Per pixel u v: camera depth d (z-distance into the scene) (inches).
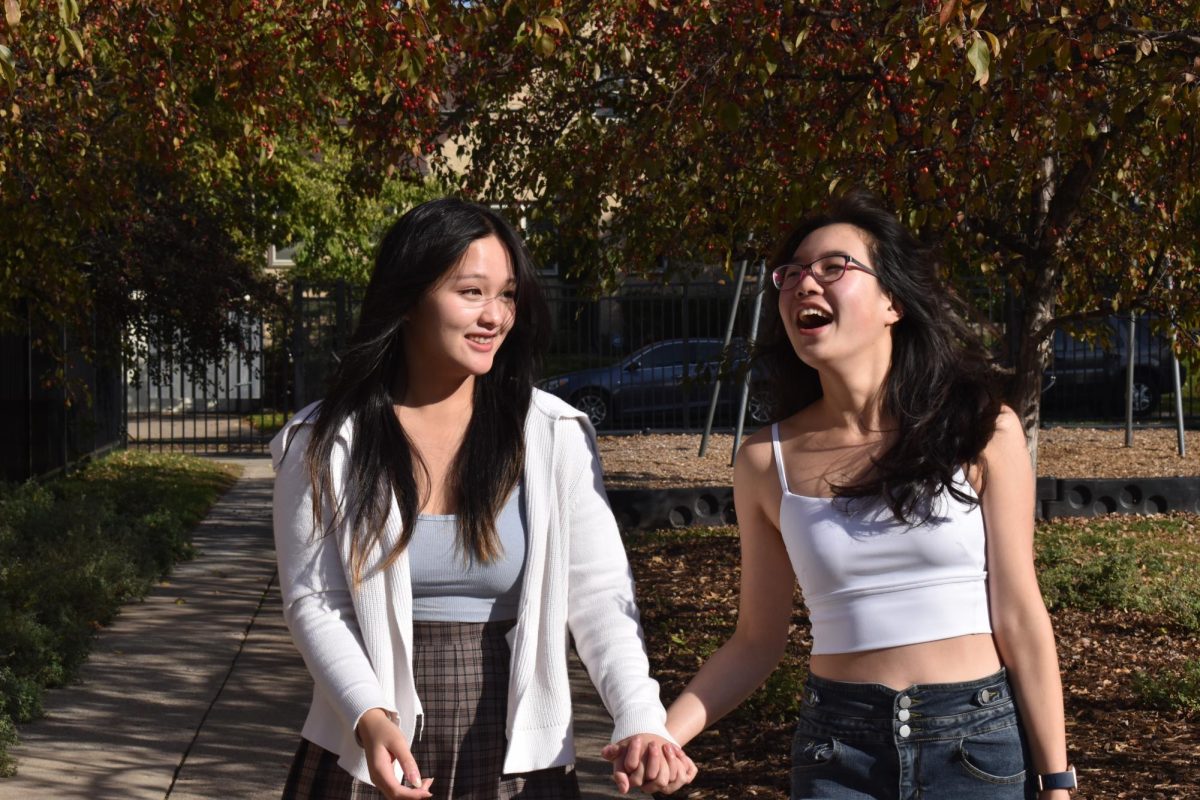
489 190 420.8
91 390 658.8
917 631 92.0
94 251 595.5
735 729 219.5
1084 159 287.0
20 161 331.6
